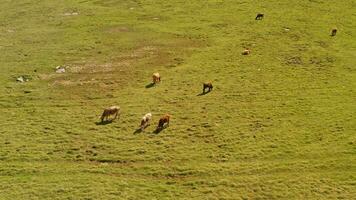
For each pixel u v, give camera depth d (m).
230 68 93.06
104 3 135.38
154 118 74.75
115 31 113.81
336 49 100.88
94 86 86.56
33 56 100.06
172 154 65.25
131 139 68.94
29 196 56.94
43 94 83.75
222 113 76.31
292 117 74.81
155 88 85.50
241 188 58.53
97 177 60.72
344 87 84.50
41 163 63.66
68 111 77.69
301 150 65.94
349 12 122.38
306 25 114.00
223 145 67.38
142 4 132.88
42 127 72.75
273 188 58.50
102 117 74.31
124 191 57.97
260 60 96.25
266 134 69.94
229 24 116.00
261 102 79.88
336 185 58.88
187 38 108.56
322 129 71.00
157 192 57.81
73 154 65.56
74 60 98.00
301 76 89.12
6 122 74.50
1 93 84.00
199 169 62.03
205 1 132.88
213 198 56.62
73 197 56.75
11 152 66.00
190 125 72.69
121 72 92.25
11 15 128.88
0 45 107.31
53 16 126.25
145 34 111.69
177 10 126.88
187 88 85.25
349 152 65.25
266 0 131.75
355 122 72.50
